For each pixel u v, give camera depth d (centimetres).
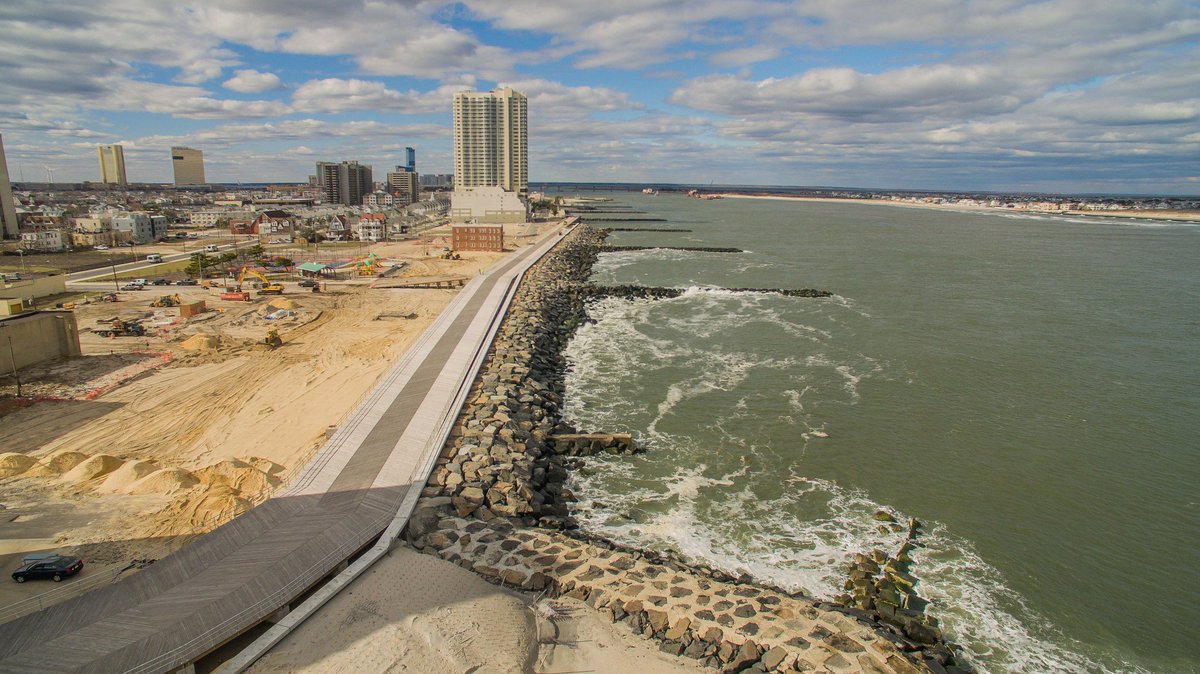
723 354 7419
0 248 16400
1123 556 3778
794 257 16200
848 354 7431
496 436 4725
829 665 2591
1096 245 19388
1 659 2291
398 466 4062
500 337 7488
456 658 2503
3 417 5188
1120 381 6588
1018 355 7444
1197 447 5122
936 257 16200
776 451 4969
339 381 6138
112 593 2698
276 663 2422
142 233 19250
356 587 2900
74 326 6775
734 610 2936
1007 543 3856
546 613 2856
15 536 3303
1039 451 5034
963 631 3131
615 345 7806
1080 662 2977
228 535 3186
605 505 4178
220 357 6875
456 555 3259
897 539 3869
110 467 4166
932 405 5909
